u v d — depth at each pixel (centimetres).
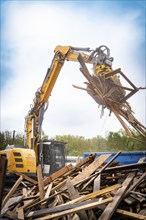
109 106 756
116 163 640
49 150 1127
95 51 865
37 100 1030
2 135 1742
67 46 978
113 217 412
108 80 758
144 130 713
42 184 588
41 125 1023
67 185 536
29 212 468
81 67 764
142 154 1025
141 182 494
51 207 489
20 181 671
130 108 758
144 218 378
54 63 1004
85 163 668
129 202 433
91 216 407
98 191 466
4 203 529
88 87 788
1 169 321
